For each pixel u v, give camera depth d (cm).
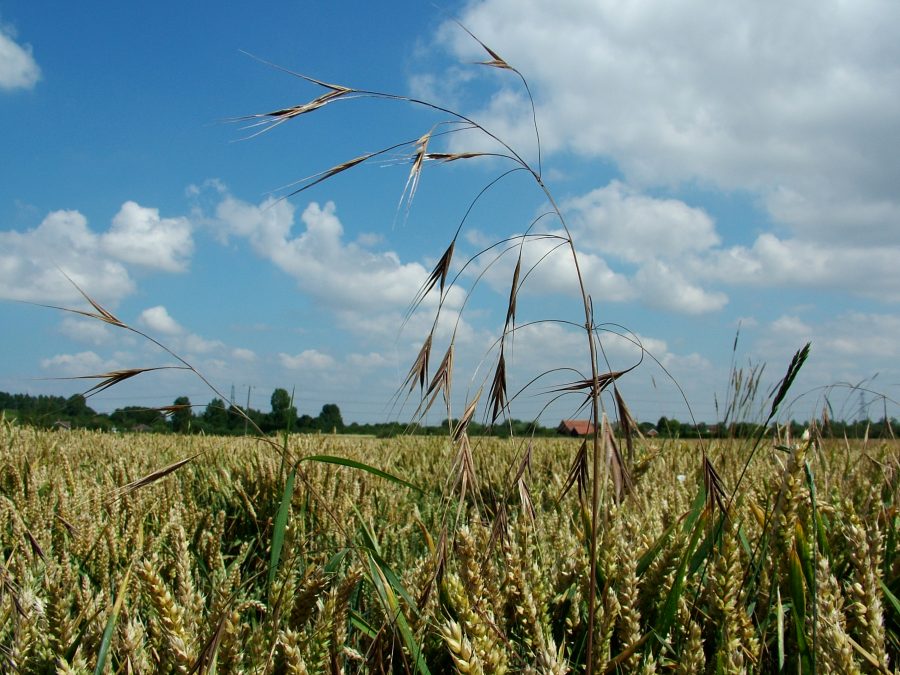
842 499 306
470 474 195
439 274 207
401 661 203
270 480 441
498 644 184
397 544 352
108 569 289
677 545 237
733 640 189
